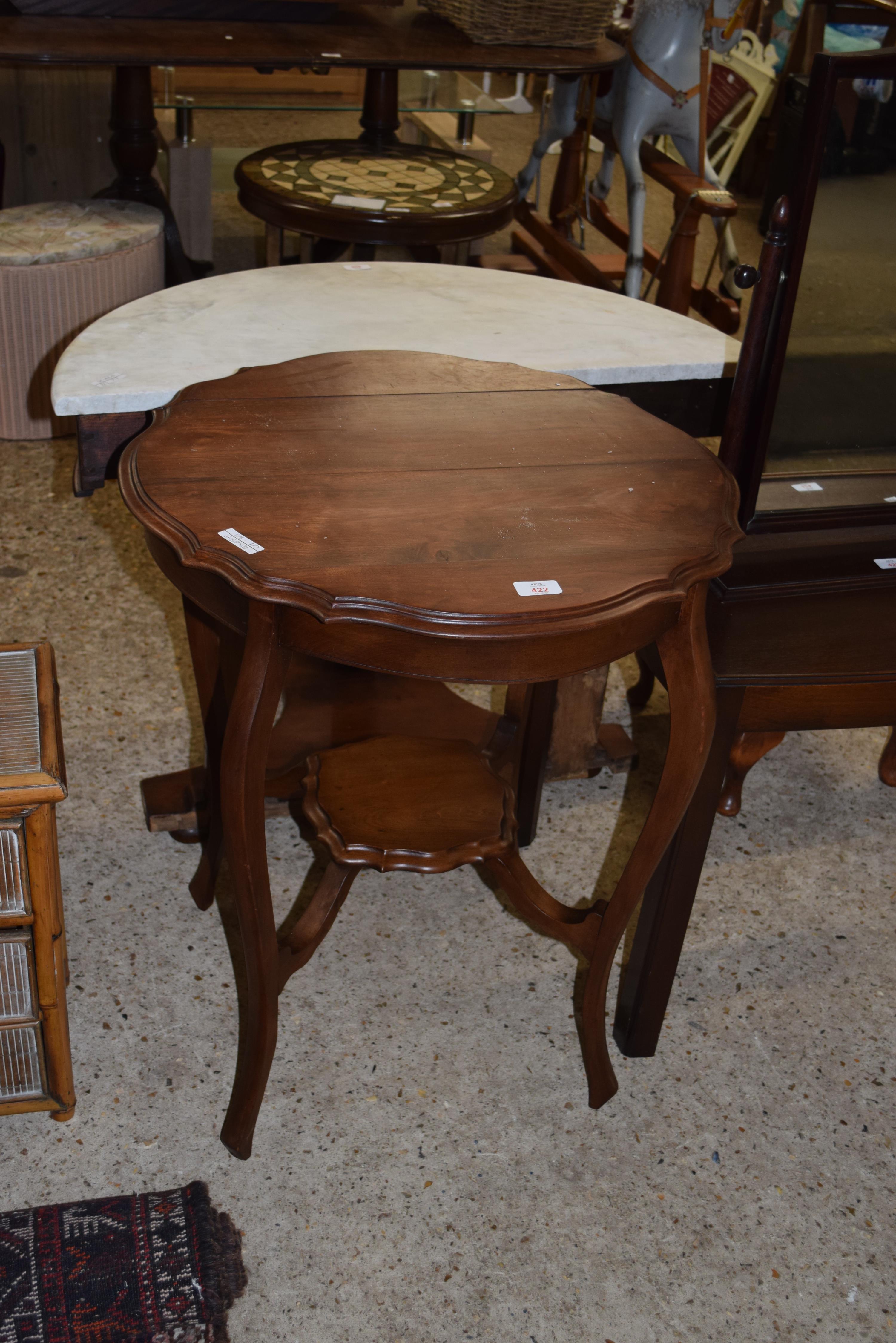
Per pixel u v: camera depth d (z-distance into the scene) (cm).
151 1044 186
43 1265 155
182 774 229
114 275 321
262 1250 160
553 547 141
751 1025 199
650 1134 180
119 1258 157
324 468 153
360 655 134
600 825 238
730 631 167
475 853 167
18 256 307
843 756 262
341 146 369
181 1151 171
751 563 182
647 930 179
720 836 237
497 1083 185
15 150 407
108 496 322
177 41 322
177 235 375
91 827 225
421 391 177
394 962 204
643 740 262
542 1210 168
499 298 226
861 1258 166
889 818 246
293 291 220
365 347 200
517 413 173
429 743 189
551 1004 199
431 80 407
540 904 175
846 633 169
